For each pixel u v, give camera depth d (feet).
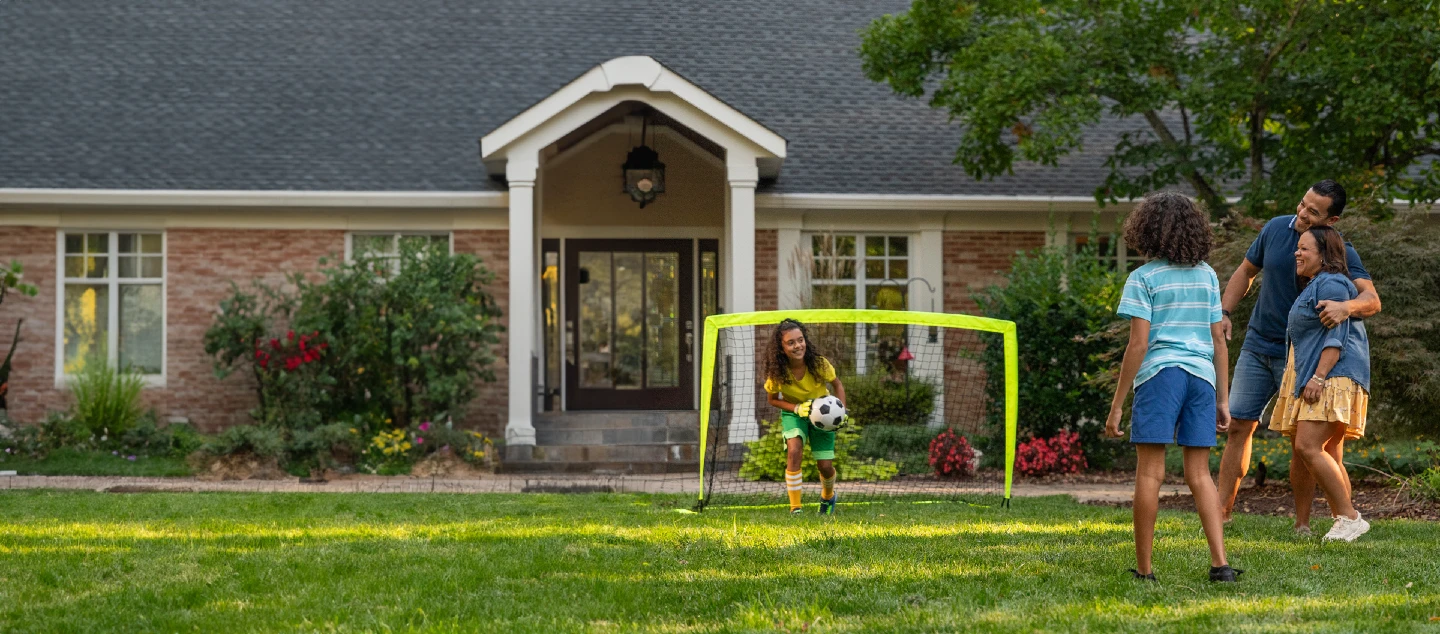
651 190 48.73
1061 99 43.88
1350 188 40.75
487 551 20.03
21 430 43.91
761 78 56.39
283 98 53.06
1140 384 16.47
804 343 27.73
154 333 49.65
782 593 15.55
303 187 48.26
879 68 48.65
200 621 14.56
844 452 40.98
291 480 40.34
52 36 55.26
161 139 50.21
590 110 44.93
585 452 44.96
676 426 48.83
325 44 56.34
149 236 49.55
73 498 31.60
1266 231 22.09
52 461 42.68
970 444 42.75
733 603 15.08
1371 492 29.99
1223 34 43.98
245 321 45.85
